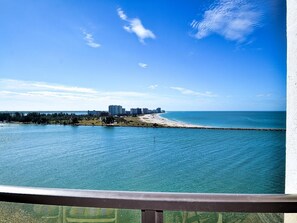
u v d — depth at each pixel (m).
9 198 1.01
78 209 1.11
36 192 1.00
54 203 0.99
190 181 23.64
